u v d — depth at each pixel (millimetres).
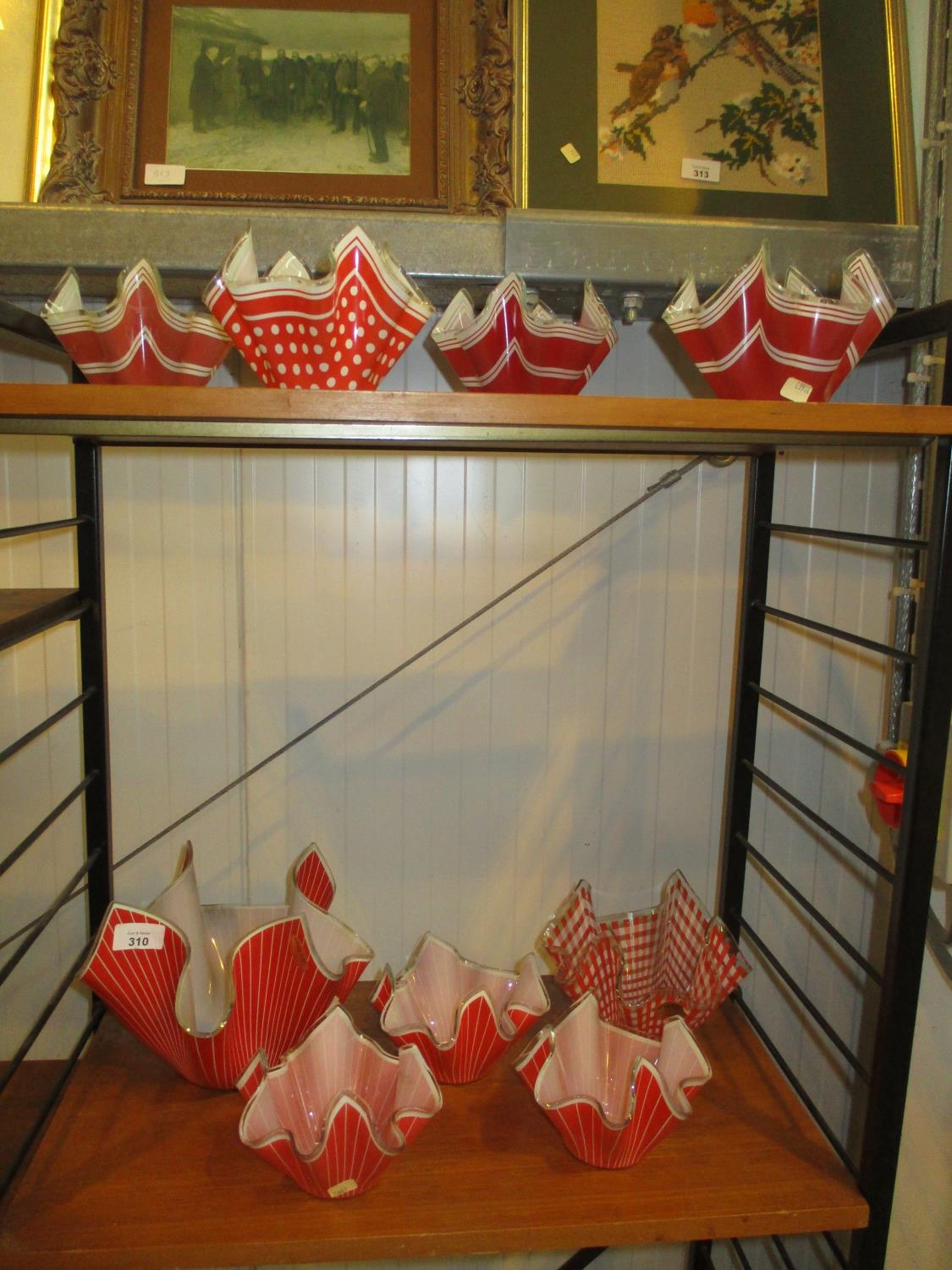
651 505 953
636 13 811
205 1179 695
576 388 708
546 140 787
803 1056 1057
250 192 761
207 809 952
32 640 915
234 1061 768
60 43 758
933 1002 951
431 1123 764
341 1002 804
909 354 930
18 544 900
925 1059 962
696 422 585
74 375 822
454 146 785
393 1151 658
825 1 835
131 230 735
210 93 777
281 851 968
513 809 988
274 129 778
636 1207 679
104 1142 730
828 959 1047
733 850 977
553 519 942
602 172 790
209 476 904
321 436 641
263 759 948
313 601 930
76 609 783
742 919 989
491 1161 722
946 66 793
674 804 1006
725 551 968
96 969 698
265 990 761
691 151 804
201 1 786
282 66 787
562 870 1006
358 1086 740
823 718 1004
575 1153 716
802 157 813
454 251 758
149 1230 646
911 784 651
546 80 793
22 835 935
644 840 1009
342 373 626
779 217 802
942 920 918
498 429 669
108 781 898
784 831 1021
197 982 835
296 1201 676
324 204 761
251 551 917
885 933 1037
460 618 947
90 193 750
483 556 940
